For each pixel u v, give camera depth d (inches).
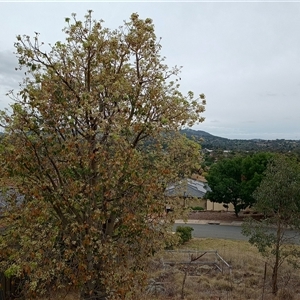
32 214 246.1
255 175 1161.4
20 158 248.7
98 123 258.5
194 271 606.2
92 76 288.4
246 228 523.8
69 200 247.8
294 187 492.1
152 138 308.0
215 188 1234.0
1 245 247.8
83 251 243.1
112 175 249.4
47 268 243.6
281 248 520.1
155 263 614.9
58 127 261.0
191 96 446.9
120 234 290.5
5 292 381.7
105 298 282.0
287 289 511.5
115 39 287.6
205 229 1102.4
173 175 294.8
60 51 283.3
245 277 578.2
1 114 251.1
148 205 264.1
